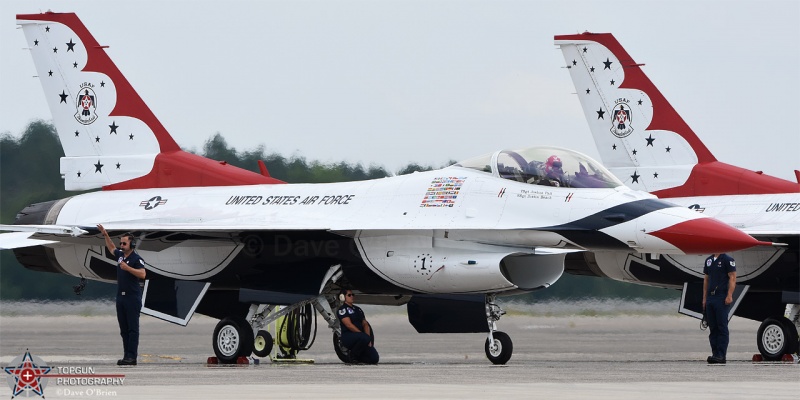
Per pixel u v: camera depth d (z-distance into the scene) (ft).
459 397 101.86
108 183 217.36
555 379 126.72
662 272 212.02
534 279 178.09
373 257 178.09
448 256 172.86
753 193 214.28
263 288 182.91
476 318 173.06
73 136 221.25
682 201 221.87
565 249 173.99
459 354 217.15
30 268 212.43
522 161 175.73
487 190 175.01
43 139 334.24
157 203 205.26
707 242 162.20
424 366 164.45
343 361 190.19
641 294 327.06
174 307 190.29
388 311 334.65
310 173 335.26
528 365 167.02
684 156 226.17
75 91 221.66
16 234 202.18
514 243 172.04
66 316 331.57
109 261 203.00
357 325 176.65
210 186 207.51
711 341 175.42
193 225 188.55
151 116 217.56
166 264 191.62
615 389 111.45
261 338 183.01
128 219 203.21
